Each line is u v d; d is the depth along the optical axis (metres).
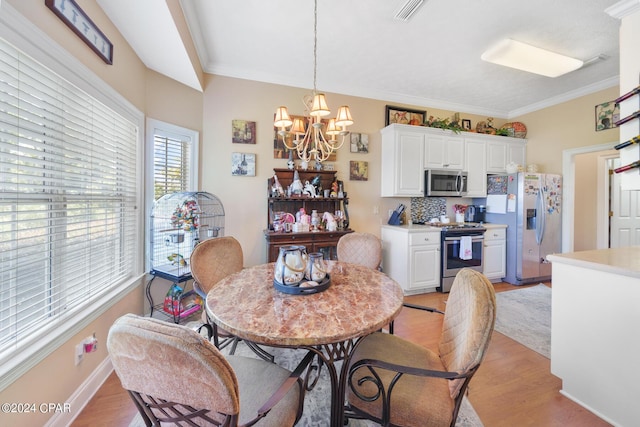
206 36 2.42
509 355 2.01
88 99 1.61
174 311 2.37
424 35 2.38
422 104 3.86
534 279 3.72
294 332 0.95
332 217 3.18
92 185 1.71
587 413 1.46
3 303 1.12
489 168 3.95
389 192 3.52
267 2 1.99
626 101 1.56
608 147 3.26
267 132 3.17
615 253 1.71
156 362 0.67
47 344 1.22
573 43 2.48
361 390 1.06
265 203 3.18
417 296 3.29
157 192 2.56
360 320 1.05
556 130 3.79
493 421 1.41
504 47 2.45
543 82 3.31
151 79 2.45
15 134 1.14
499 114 4.37
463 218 4.01
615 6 1.68
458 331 1.12
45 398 1.24
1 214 1.10
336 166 3.48
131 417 1.42
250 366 1.16
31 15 1.17
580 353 1.51
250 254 3.14
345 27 2.27
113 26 1.86
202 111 2.94
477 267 3.56
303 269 1.38
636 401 1.29
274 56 2.76
